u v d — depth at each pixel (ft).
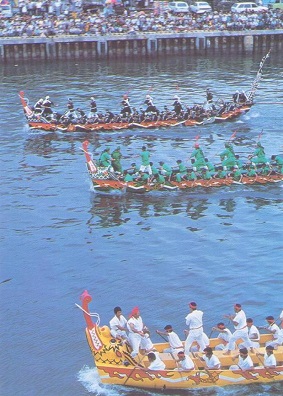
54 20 583.58
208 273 225.76
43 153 344.08
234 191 294.25
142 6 640.17
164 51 600.39
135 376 171.32
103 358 170.81
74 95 452.76
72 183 304.71
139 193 293.02
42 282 222.07
